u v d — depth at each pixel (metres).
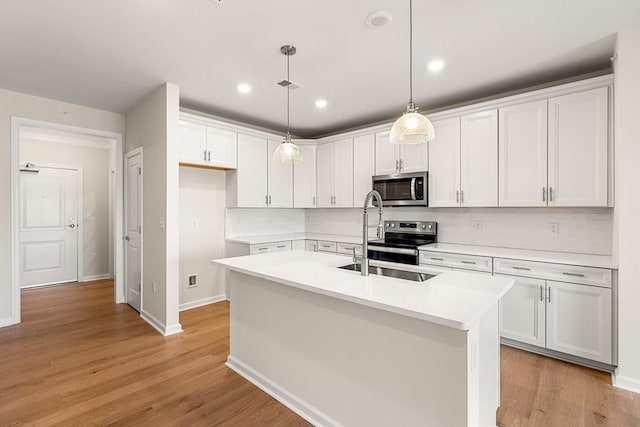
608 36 2.26
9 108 3.29
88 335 3.12
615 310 2.31
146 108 3.48
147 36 2.25
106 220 5.74
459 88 3.23
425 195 3.56
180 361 2.62
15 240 3.39
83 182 5.50
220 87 3.20
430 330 1.44
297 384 2.03
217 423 1.88
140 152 3.62
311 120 4.41
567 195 2.71
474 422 1.41
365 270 1.98
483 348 1.62
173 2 1.87
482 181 3.18
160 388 2.23
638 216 2.14
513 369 2.45
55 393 2.16
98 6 1.91
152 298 3.42
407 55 2.54
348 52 2.49
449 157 3.42
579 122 2.65
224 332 3.22
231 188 4.24
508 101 3.01
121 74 2.89
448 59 2.61
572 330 2.49
